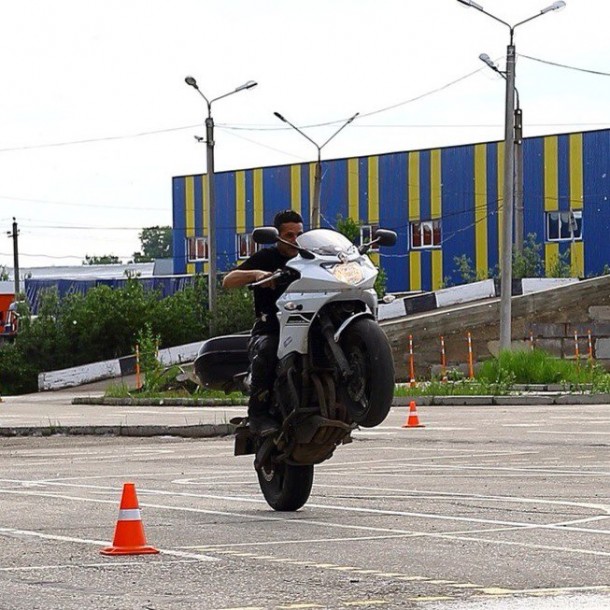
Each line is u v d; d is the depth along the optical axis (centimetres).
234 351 2139
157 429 4278
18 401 7662
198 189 14900
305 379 1894
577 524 1817
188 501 2184
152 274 18262
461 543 1647
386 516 1936
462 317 8094
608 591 1302
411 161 13225
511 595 1281
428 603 1246
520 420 4466
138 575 1434
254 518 1938
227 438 4122
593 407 5300
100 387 9144
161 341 9700
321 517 1938
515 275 10119
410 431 4000
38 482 2602
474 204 12838
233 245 14600
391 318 9094
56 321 10088
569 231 12419
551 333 8138
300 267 1908
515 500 2120
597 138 12231
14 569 1484
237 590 1335
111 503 2172
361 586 1348
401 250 13288
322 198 13800
